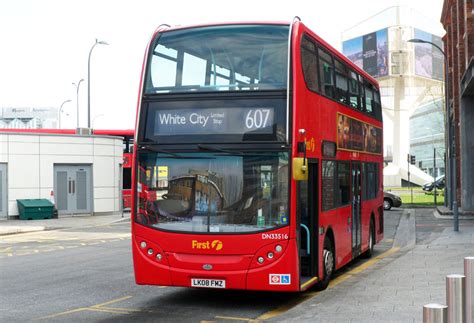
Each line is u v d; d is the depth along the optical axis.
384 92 96.69
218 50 10.41
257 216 9.91
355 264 15.71
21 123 141.50
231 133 10.12
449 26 44.09
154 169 10.41
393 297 10.27
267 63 10.21
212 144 10.17
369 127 16.30
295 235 9.88
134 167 10.51
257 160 10.02
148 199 10.39
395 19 92.25
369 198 16.20
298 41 10.30
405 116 96.12
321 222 11.38
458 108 38.06
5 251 19.92
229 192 10.04
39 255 18.55
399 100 95.81
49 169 35.41
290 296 11.52
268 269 9.80
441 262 14.46
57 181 35.97
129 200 43.41
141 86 10.66
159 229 10.23
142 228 10.34
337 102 12.79
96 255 18.20
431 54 94.69
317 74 11.39
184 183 10.23
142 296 11.55
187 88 10.42
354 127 14.42
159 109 10.48
